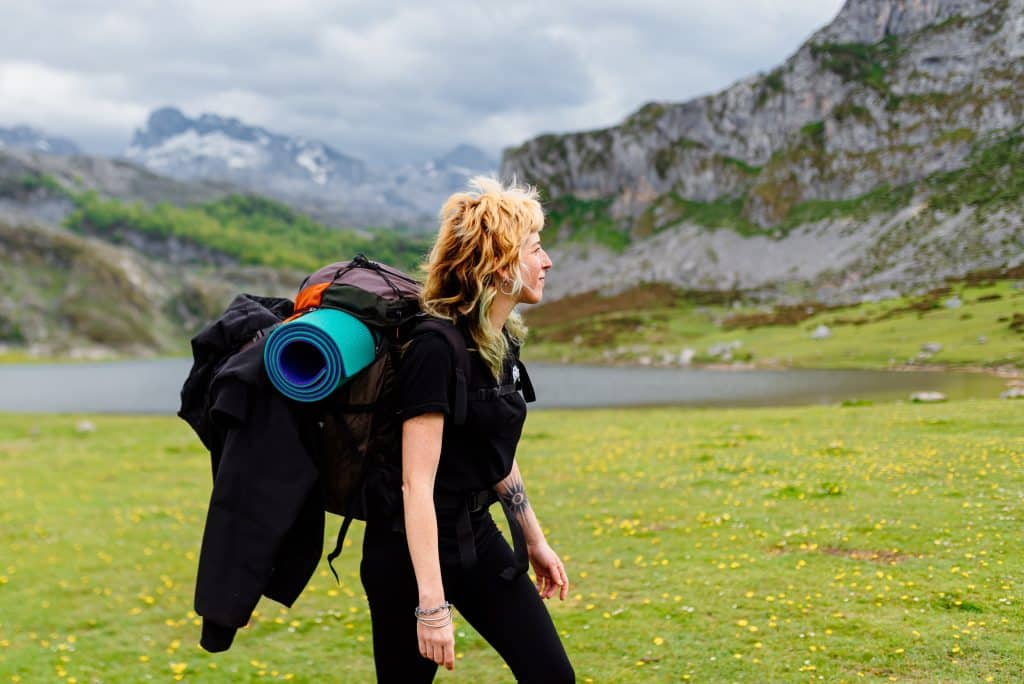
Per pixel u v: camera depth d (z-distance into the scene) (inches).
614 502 585.9
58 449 1239.5
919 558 365.4
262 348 130.6
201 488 821.9
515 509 152.2
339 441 132.7
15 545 586.9
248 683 308.2
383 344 131.0
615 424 1267.2
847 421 961.5
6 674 324.8
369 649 341.4
